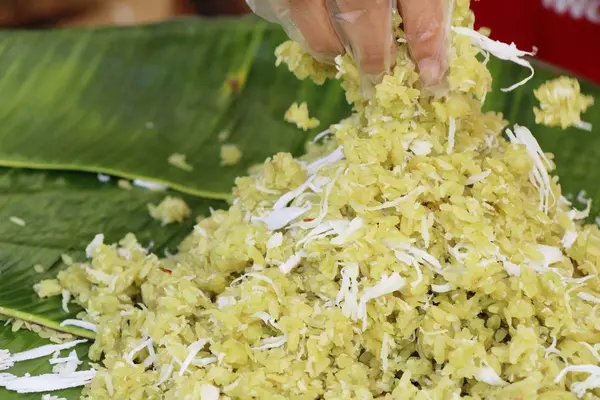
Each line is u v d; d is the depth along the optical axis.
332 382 0.45
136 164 0.59
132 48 0.63
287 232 0.49
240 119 0.62
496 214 0.47
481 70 0.47
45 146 0.59
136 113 0.62
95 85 0.62
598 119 0.58
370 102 0.48
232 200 0.55
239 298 0.48
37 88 0.61
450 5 0.45
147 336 0.48
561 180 0.57
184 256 0.52
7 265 0.53
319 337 0.46
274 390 0.45
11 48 0.62
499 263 0.46
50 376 0.48
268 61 0.62
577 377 0.45
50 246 0.54
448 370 0.45
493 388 0.45
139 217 0.56
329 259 0.47
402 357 0.46
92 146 0.60
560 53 0.71
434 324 0.46
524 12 0.69
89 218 0.56
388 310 0.46
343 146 0.48
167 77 0.63
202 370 0.46
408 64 0.46
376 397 0.46
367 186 0.47
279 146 0.60
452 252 0.46
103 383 0.47
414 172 0.47
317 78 0.49
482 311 0.47
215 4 0.85
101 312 0.50
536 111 0.50
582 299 0.47
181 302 0.48
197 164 0.60
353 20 0.45
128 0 0.81
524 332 0.45
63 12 0.79
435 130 0.48
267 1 0.46
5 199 0.56
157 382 0.46
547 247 0.48
